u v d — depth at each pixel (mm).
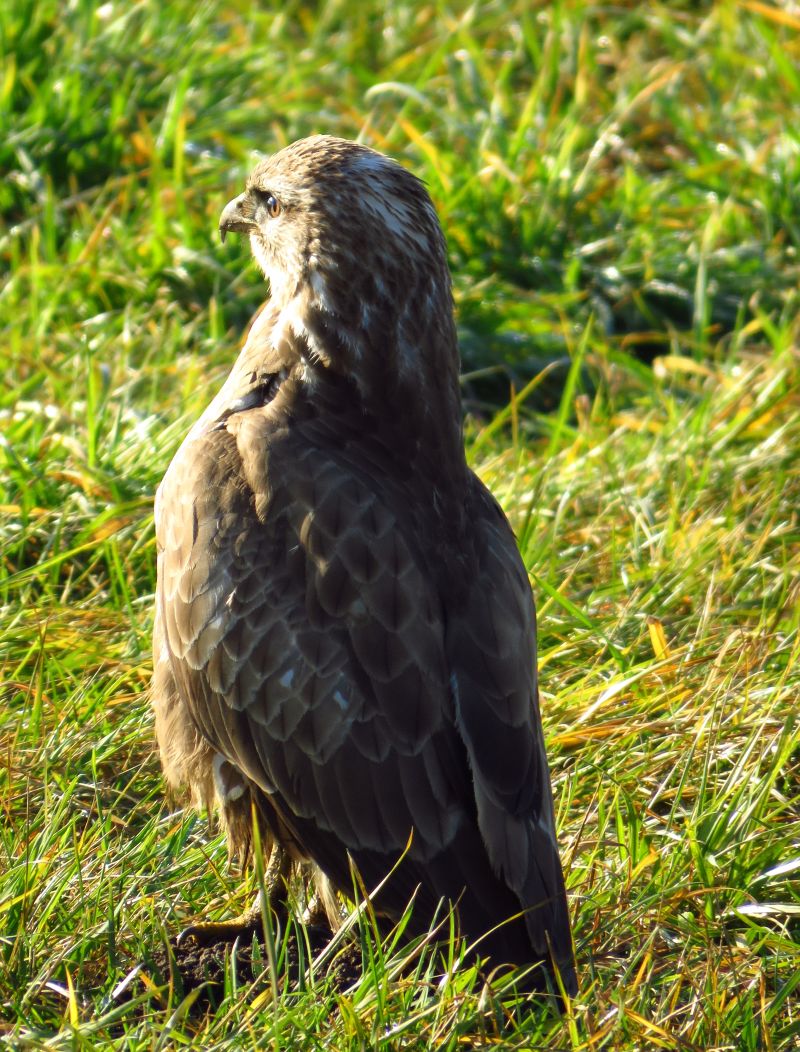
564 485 11969
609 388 13672
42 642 9320
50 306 13258
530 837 7242
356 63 18562
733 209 15828
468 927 7051
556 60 18094
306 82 18062
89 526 10766
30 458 11406
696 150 16641
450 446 8219
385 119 17125
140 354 13289
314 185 8188
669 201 16234
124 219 14750
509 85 18078
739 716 9406
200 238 14453
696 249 15484
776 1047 7348
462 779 7266
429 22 19609
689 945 7980
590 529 11484
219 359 13234
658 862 8422
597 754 9195
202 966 7836
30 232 14766
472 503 8211
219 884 8453
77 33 16516
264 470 7734
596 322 14781
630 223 15719
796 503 11828
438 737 7270
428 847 7133
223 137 16094
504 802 7215
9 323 13328
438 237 8320
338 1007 7250
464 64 17719
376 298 8125
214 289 13984
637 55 18625
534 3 19812
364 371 8133
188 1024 7383
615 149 16891
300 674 7398
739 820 8672
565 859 8562
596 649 10359
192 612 7723
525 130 16062
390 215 8125
